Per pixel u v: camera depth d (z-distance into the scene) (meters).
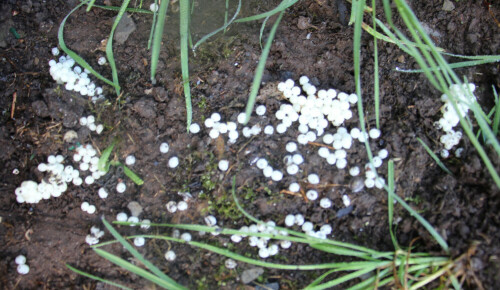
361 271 0.14
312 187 0.15
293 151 0.15
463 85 0.15
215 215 0.15
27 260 0.15
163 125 0.15
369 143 0.15
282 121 0.15
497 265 0.13
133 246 0.15
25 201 0.15
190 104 0.15
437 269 0.14
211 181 0.15
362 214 0.15
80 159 0.15
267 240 0.15
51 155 0.15
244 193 0.15
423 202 0.14
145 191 0.15
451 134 0.15
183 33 0.14
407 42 0.14
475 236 0.14
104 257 0.15
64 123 0.15
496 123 0.14
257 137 0.15
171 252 0.15
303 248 0.15
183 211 0.15
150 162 0.15
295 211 0.15
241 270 0.15
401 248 0.14
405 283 0.13
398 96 0.15
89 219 0.15
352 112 0.15
